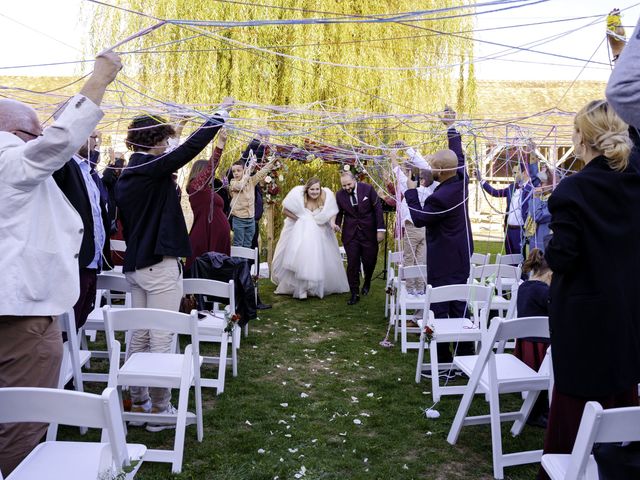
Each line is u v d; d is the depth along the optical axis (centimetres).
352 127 711
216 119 404
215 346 623
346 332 703
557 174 709
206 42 983
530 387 362
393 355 609
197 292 484
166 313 344
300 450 382
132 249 401
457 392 473
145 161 398
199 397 386
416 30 1070
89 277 413
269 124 748
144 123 402
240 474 346
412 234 735
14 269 248
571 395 271
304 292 890
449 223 525
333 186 1232
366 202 867
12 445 259
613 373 260
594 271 260
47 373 265
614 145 255
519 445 394
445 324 510
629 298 260
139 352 406
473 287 477
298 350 620
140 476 341
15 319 255
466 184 525
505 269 596
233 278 580
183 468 353
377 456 378
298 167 1188
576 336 266
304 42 1017
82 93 247
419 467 362
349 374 546
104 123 532
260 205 858
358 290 873
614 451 202
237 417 434
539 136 599
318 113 593
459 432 397
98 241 455
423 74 1087
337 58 1041
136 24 994
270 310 814
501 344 527
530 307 415
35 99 495
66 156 243
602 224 257
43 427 272
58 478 211
